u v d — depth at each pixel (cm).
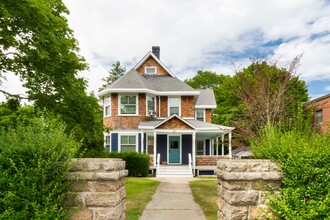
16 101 1096
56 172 450
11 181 434
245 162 479
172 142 2391
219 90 4194
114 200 461
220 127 2112
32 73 1013
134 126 2273
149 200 994
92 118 1202
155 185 1416
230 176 466
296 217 433
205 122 2517
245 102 1666
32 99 1079
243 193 467
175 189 1290
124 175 525
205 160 2175
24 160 451
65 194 455
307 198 455
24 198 431
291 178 464
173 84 2519
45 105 1063
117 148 2255
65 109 1110
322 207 425
